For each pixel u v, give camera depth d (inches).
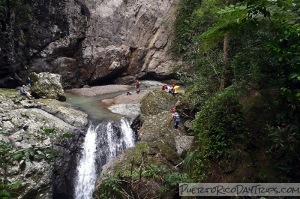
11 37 692.7
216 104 260.1
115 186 248.7
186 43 868.0
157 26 950.4
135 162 381.1
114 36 908.0
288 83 203.0
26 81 737.0
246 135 239.8
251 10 158.1
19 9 726.5
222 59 382.3
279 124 224.2
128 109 637.9
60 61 831.1
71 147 495.2
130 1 938.1
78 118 545.6
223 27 174.1
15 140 425.7
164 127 509.7
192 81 473.4
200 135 266.4
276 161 215.6
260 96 259.8
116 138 566.3
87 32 883.4
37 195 414.6
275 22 171.3
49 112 539.8
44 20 804.0
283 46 169.2
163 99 617.3
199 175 245.4
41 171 422.3
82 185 514.0
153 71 941.2
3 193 110.7
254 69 247.4
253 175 218.5
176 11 937.5
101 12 899.4
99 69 889.5
